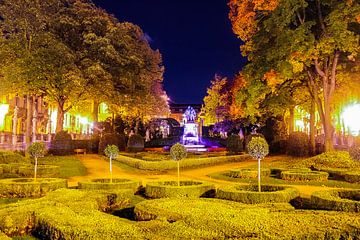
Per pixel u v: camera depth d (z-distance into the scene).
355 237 6.23
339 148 29.61
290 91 28.50
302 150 30.05
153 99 40.72
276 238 5.78
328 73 23.67
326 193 10.01
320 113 23.42
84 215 7.78
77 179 17.48
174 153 12.65
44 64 31.08
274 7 21.58
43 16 32.81
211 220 6.88
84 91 33.81
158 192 11.85
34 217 8.11
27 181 13.55
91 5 39.03
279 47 21.23
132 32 41.88
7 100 35.84
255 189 11.87
